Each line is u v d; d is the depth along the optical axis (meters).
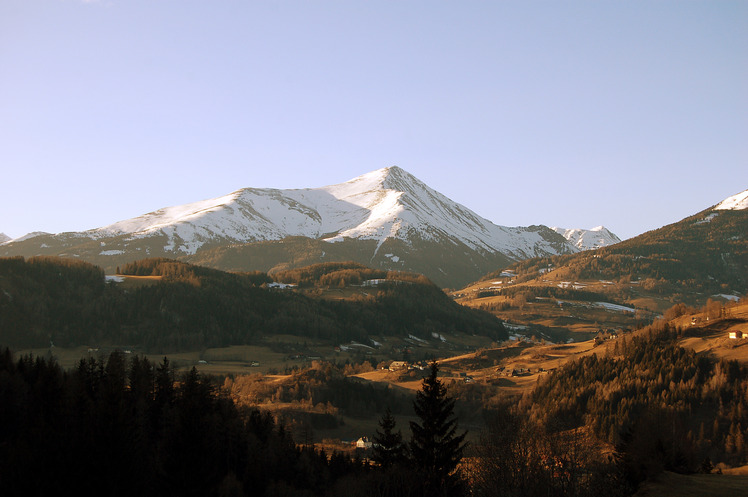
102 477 71.62
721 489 74.44
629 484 78.00
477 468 84.25
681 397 171.50
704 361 192.88
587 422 160.12
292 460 114.62
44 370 124.69
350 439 165.75
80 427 75.94
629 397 174.00
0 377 106.31
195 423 85.62
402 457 86.62
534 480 77.25
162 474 82.00
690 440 108.88
